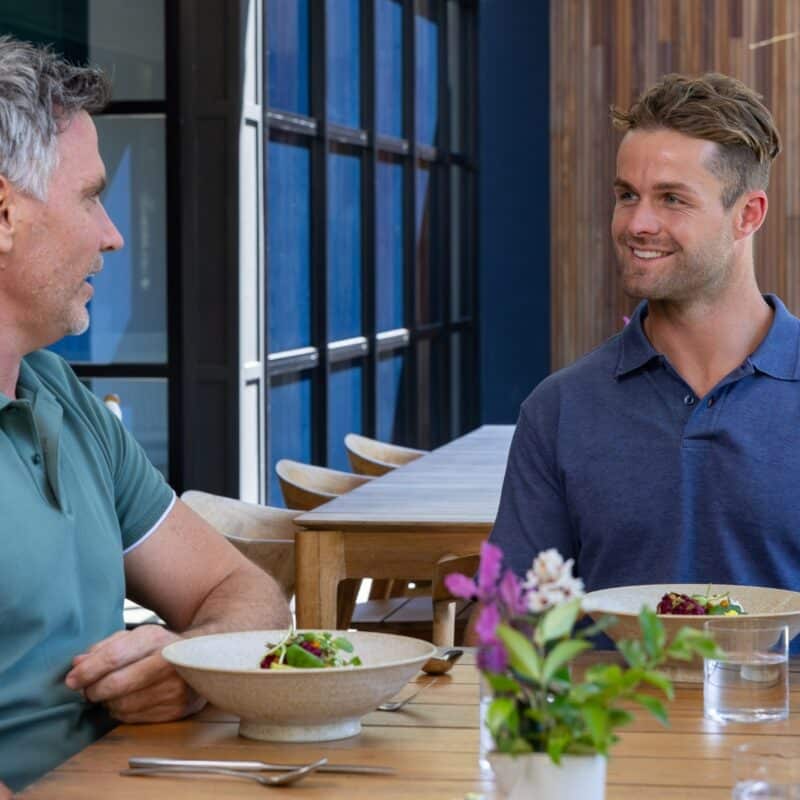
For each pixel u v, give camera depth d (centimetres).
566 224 1445
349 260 1348
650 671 210
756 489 389
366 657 320
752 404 394
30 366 366
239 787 265
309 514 592
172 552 387
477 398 1750
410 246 1509
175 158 1076
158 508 386
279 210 1180
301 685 286
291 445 1220
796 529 389
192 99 1071
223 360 1080
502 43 1734
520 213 1750
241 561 396
